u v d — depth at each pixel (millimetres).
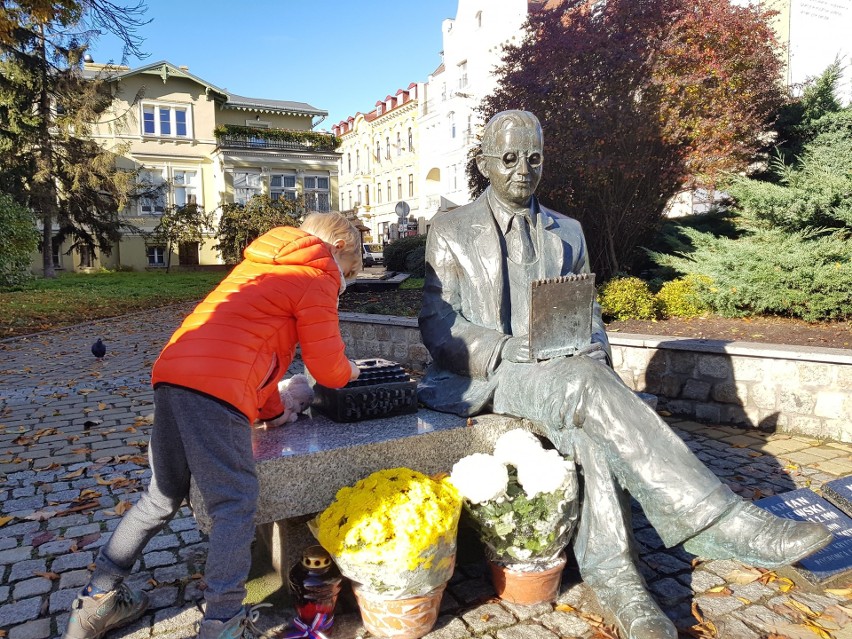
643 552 3330
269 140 39156
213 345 2217
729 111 11031
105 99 27016
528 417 3127
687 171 11125
